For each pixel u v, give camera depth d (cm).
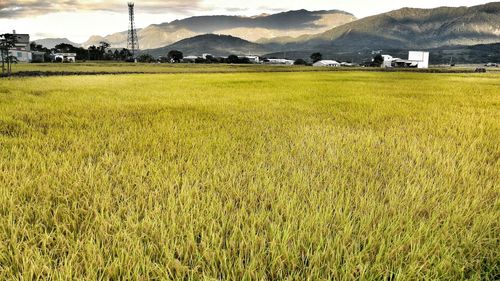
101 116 901
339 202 324
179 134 669
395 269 228
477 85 2428
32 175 405
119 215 294
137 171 416
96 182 370
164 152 540
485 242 264
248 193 356
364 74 4759
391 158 509
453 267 233
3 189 345
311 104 1209
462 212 306
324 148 560
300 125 794
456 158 509
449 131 735
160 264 225
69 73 4191
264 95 1537
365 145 596
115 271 218
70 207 319
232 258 234
